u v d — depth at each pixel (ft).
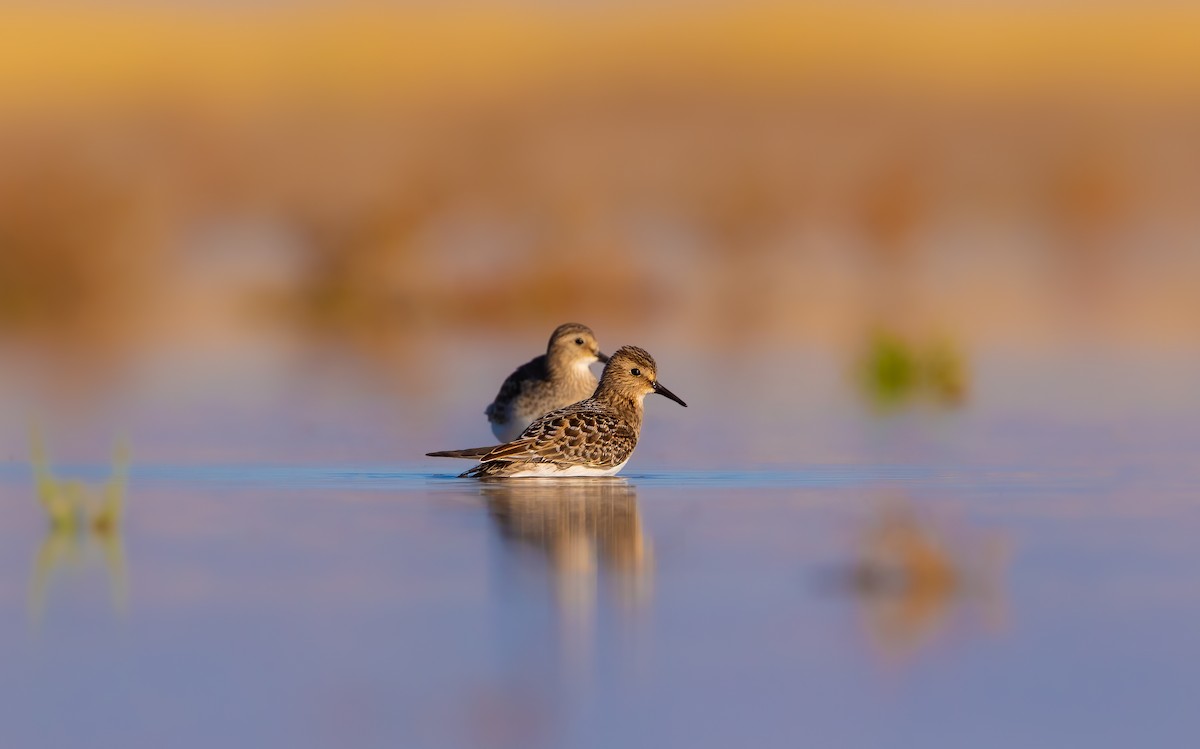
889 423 68.64
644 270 115.44
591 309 110.01
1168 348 90.68
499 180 136.56
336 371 85.71
